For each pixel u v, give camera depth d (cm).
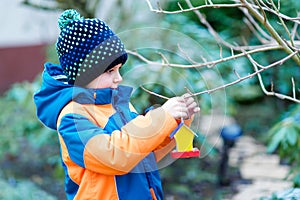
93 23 231
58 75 246
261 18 262
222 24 497
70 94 231
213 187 516
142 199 233
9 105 591
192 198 499
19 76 852
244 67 475
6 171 591
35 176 582
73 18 237
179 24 469
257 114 591
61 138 232
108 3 547
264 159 560
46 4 496
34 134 529
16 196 455
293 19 261
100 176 229
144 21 489
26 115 554
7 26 852
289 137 376
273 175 516
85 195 230
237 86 475
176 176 533
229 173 536
